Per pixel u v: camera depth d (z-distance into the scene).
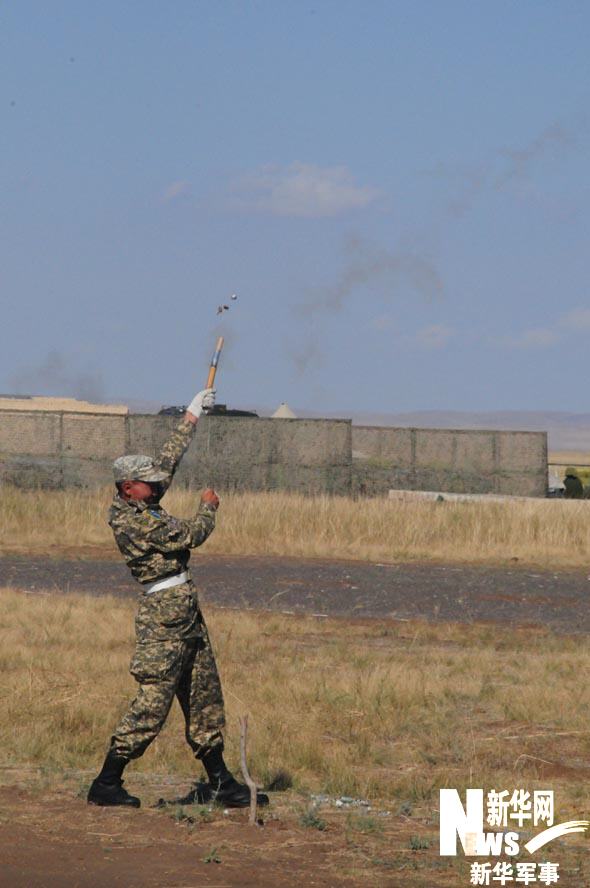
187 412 18.88
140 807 17.78
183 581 17.67
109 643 32.00
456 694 26.86
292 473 79.62
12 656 29.03
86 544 58.19
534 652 33.69
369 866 15.27
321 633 36.12
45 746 21.67
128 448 75.12
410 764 21.70
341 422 80.88
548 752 22.53
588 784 20.44
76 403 123.19
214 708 17.97
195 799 18.25
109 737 22.44
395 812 18.41
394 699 25.78
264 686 26.50
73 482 75.44
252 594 44.09
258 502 62.44
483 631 37.34
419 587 46.88
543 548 58.56
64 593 42.53
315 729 23.19
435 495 76.81
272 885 14.22
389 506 62.34
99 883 13.98
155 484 17.83
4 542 57.28
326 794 19.50
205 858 15.13
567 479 86.19
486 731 23.94
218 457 77.38
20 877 14.05
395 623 38.50
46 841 15.73
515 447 85.12
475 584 48.09
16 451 75.19
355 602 42.94
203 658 17.84
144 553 17.50
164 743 22.11
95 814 17.22
